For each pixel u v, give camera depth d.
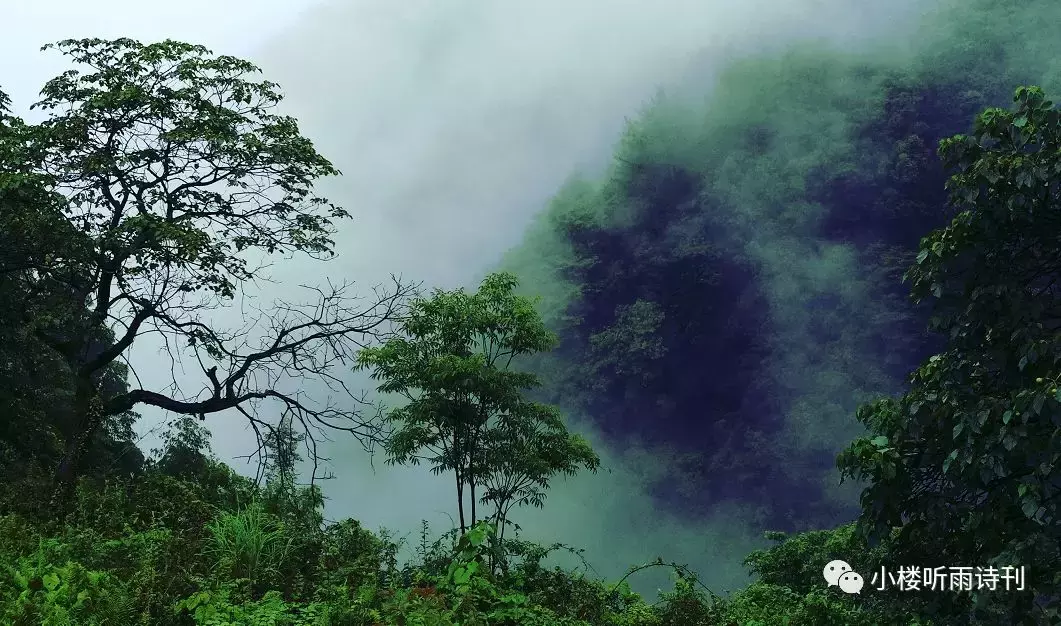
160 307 16.70
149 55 16.75
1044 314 8.47
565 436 14.62
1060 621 7.41
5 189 14.47
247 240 17.73
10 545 8.65
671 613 10.54
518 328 14.55
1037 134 8.50
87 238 15.31
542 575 11.09
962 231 8.70
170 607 7.22
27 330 15.66
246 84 17.67
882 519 8.57
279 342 17.27
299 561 9.59
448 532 11.81
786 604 12.02
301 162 17.42
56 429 17.14
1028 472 7.95
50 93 16.84
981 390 8.43
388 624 7.62
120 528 10.54
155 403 17.08
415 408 13.89
